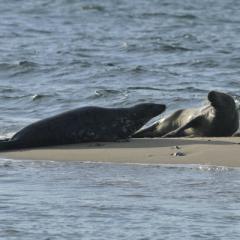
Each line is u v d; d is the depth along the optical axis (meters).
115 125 59.69
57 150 55.34
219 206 39.62
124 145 56.47
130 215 38.06
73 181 45.38
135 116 60.66
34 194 42.22
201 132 63.75
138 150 54.16
